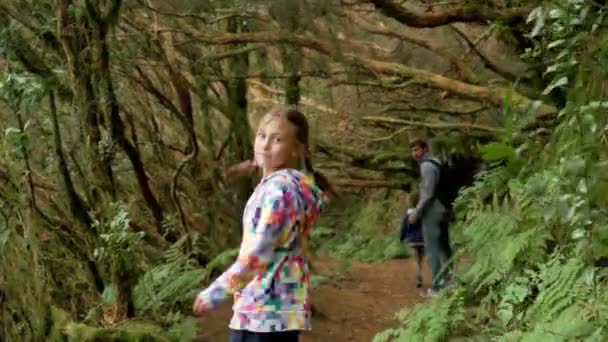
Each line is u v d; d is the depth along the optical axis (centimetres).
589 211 361
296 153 306
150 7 766
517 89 753
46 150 646
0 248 494
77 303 579
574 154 414
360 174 1598
